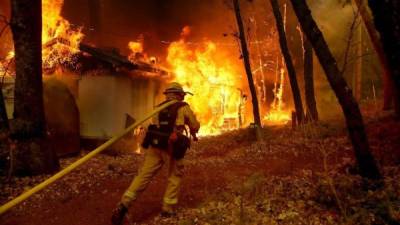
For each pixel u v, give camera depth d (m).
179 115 5.37
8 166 8.31
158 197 6.46
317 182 6.23
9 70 13.44
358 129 5.98
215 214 5.18
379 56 13.41
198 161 9.95
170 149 5.22
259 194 5.95
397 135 9.48
